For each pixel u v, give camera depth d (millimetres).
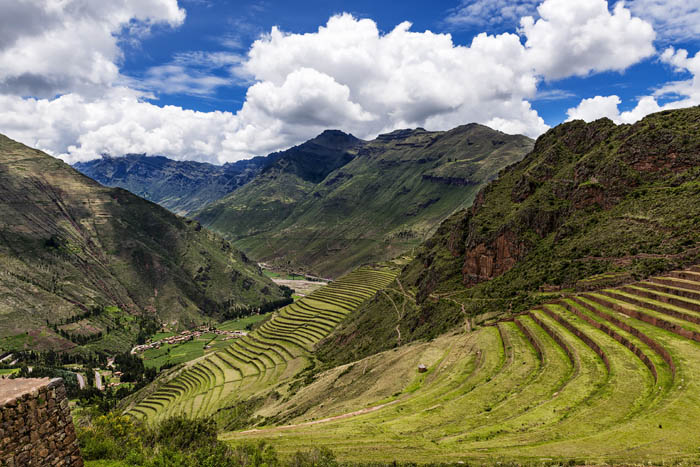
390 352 83562
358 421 41656
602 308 56094
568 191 95562
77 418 31656
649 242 66438
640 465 21484
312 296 193000
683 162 78312
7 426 14008
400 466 26000
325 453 27938
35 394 15234
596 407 31875
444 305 95000
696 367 34656
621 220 76062
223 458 25734
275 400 91812
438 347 69875
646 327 46094
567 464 22703
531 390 39219
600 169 88375
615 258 68562
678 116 87125
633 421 27781
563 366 44656
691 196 69438
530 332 57312
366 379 69062
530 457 24578
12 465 13969
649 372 37625
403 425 36031
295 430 42938
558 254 80875
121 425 27562
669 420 27016
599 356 44312
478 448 27594
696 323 44125
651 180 80562
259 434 44531
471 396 41156
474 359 56469
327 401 67750
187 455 25531
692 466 20531
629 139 87312
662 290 54719
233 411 96812
